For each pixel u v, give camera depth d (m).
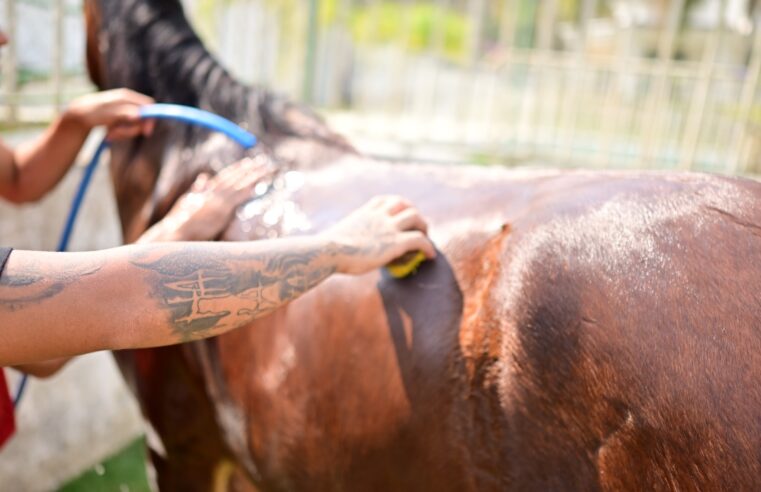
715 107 4.10
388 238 0.97
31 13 2.55
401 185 1.23
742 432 0.70
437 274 1.02
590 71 4.22
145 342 0.76
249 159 1.41
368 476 1.07
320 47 4.99
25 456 2.36
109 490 2.53
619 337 0.79
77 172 2.48
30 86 2.64
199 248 0.79
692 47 6.29
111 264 0.75
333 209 1.24
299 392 1.15
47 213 2.34
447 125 4.37
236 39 3.70
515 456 0.89
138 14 1.60
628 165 3.93
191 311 0.77
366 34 5.16
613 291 0.81
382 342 1.04
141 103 1.51
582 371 0.81
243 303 0.80
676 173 0.94
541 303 0.86
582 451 0.83
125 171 1.57
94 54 1.75
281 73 4.31
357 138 3.88
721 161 3.99
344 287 1.12
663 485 0.75
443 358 0.97
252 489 1.47
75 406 2.58
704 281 0.77
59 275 0.73
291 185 1.33
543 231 0.91
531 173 1.14
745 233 0.79
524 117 4.54
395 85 4.27
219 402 1.32
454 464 0.96
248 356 1.23
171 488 1.58
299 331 1.15
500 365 0.90
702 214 0.83
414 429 0.99
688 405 0.73
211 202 1.33
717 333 0.74
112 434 2.82
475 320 0.95
